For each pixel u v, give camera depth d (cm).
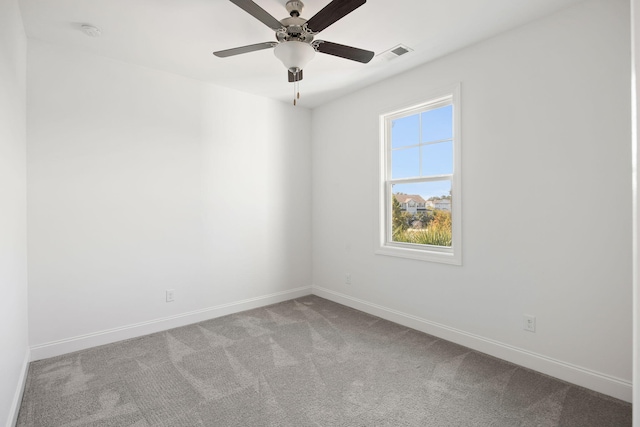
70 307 272
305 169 441
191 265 342
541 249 235
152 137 315
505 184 253
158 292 320
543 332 235
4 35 175
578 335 219
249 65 309
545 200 232
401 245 341
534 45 236
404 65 310
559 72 225
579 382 218
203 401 204
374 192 359
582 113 215
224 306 366
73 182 274
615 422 182
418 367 245
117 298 296
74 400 204
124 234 300
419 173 326
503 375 233
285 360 257
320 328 324
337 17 187
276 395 210
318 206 438
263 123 399
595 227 211
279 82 351
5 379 171
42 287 260
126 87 300
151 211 315
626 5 199
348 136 391
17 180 213
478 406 198
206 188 353
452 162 299
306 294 444
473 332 275
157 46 271
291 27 201
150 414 191
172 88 328
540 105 234
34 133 256
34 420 186
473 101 271
